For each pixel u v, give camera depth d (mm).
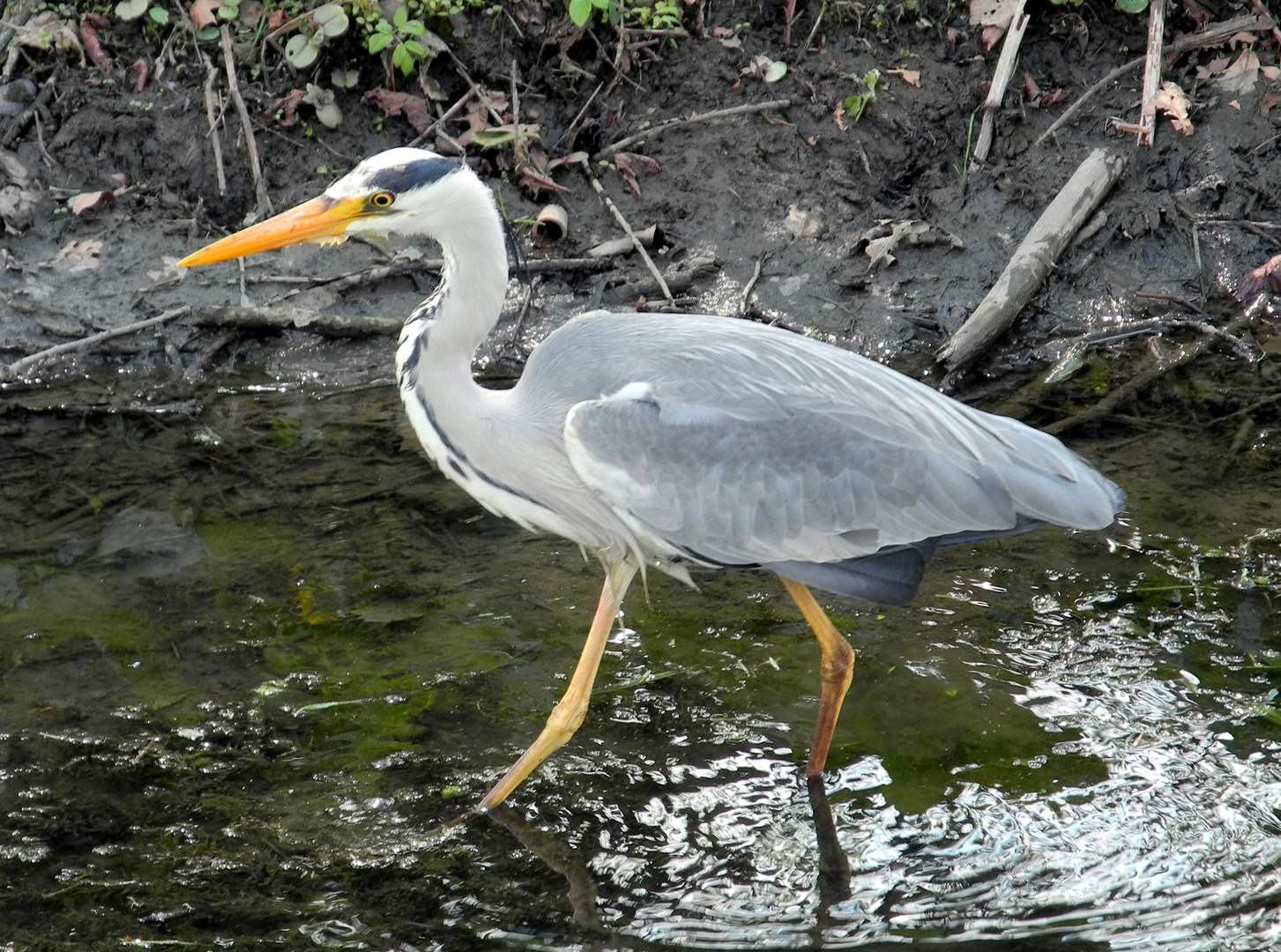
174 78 15133
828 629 8289
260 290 13938
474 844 7922
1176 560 10469
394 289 14133
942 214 14859
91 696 9070
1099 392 12891
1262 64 15664
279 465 11867
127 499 11289
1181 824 7965
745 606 10289
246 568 10477
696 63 15711
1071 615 9953
